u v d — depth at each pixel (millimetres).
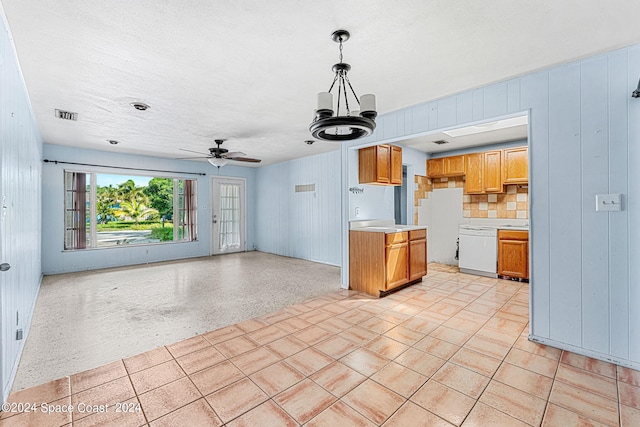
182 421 1604
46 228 5039
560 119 2400
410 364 2158
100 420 1613
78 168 5348
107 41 1996
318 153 6242
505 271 4594
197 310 3318
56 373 2070
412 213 5520
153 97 3014
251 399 1785
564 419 1593
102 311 3291
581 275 2312
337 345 2457
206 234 7156
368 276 3910
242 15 1727
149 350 2395
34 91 2816
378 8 1677
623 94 2141
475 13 1737
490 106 2777
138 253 6074
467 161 5277
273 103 3221
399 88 2850
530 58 2283
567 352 2342
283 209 7238
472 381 1948
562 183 2393
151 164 6223
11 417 1633
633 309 2107
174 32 1896
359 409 1689
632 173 2111
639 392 1822
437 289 4090
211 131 4363
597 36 1991
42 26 1814
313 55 2215
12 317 2033
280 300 3660
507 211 5105
